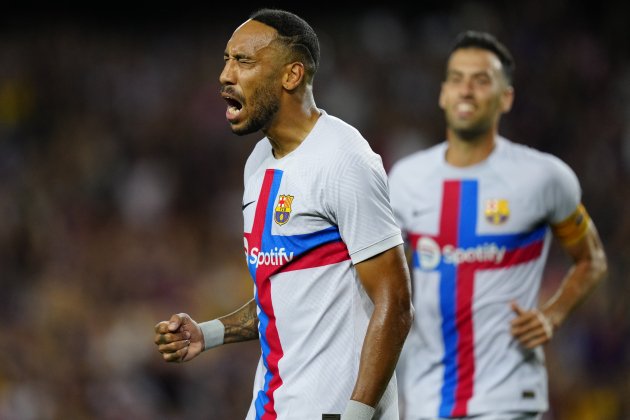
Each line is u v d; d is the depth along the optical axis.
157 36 62.34
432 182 18.14
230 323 13.17
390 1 61.78
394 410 12.24
